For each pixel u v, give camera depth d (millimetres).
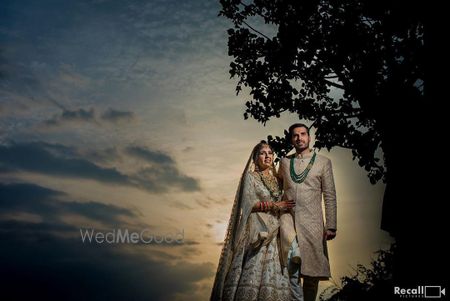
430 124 8117
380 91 9836
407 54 9484
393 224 8047
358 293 9031
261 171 6812
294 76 12227
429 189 7707
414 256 7676
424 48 8656
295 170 6762
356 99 10781
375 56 10172
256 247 6371
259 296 6129
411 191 7867
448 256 7438
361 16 10930
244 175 6711
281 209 6582
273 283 6203
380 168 11344
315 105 12055
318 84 12086
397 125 8594
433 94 8289
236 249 6457
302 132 6895
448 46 8250
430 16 8516
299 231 6535
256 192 6613
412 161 8016
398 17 9555
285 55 11844
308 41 11602
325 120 11891
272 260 6328
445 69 8188
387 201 8156
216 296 6324
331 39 10914
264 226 6449
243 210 6508
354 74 10789
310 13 11531
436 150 7863
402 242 7871
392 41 10062
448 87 8125
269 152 6809
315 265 6488
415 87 9406
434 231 7547
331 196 6688
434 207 7602
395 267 8078
